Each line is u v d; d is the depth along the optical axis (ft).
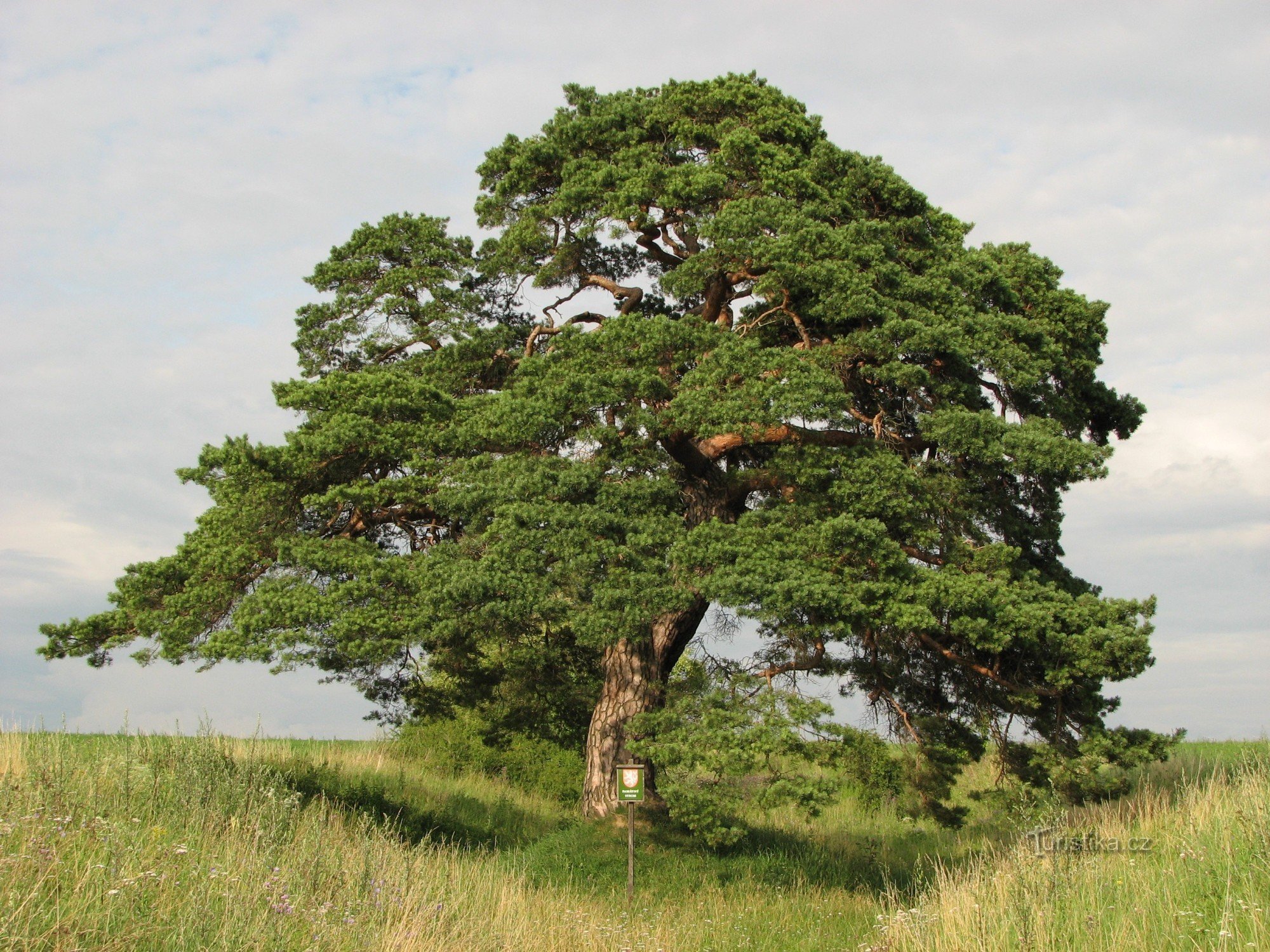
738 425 52.11
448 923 34.19
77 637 56.13
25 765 39.58
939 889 40.40
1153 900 30.96
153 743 47.60
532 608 52.01
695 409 53.01
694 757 50.67
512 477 56.08
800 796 48.85
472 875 44.47
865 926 44.80
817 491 56.39
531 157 69.21
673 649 66.44
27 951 22.59
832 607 50.62
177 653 54.19
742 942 42.16
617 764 63.05
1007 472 61.36
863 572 53.62
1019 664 59.52
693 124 68.18
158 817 37.99
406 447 58.65
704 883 52.95
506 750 85.40
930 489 57.11
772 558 51.90
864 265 58.95
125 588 57.47
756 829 65.05
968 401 59.82
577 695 73.51
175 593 57.77
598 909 46.37
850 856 61.82
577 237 67.67
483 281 74.08
